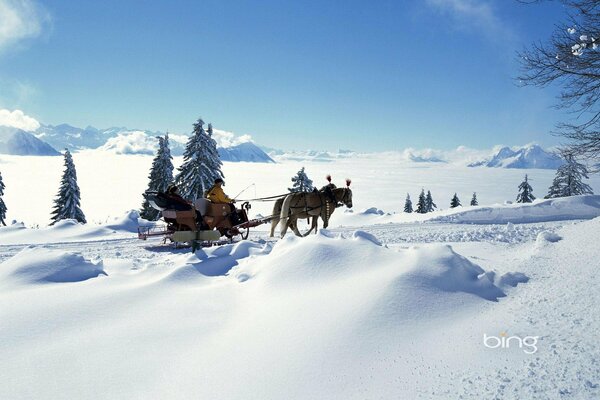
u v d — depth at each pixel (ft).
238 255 29.63
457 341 15.49
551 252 27.61
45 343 16.30
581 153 37.17
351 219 80.74
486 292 20.52
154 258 33.30
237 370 14.33
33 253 25.82
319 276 21.83
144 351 15.76
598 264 21.86
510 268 24.77
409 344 15.39
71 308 19.35
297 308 18.49
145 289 22.24
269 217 45.11
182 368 14.60
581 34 29.94
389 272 20.43
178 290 22.65
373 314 17.10
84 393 13.20
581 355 13.46
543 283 21.31
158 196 38.47
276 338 16.24
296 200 44.06
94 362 14.94
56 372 14.32
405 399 12.25
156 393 13.21
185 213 38.50
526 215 68.64
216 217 40.63
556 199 73.87
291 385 13.37
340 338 15.69
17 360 15.02
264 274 23.18
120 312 19.39
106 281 23.63
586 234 28.45
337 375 13.75
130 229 60.44
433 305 18.16
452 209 76.64
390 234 48.70
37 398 12.92
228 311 19.66
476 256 30.50
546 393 11.71
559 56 31.40
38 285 22.82
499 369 13.33
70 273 24.64
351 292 19.13
